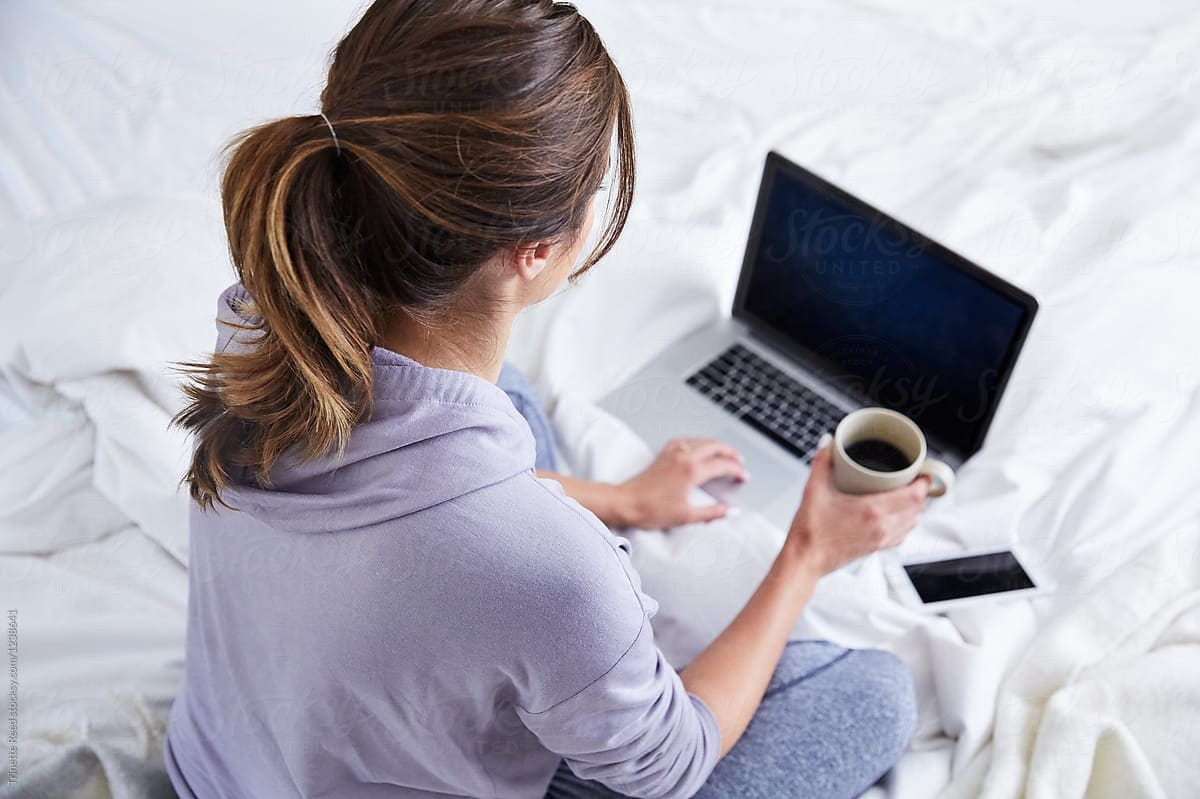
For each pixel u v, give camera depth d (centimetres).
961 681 108
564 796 94
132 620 111
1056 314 138
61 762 96
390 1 57
